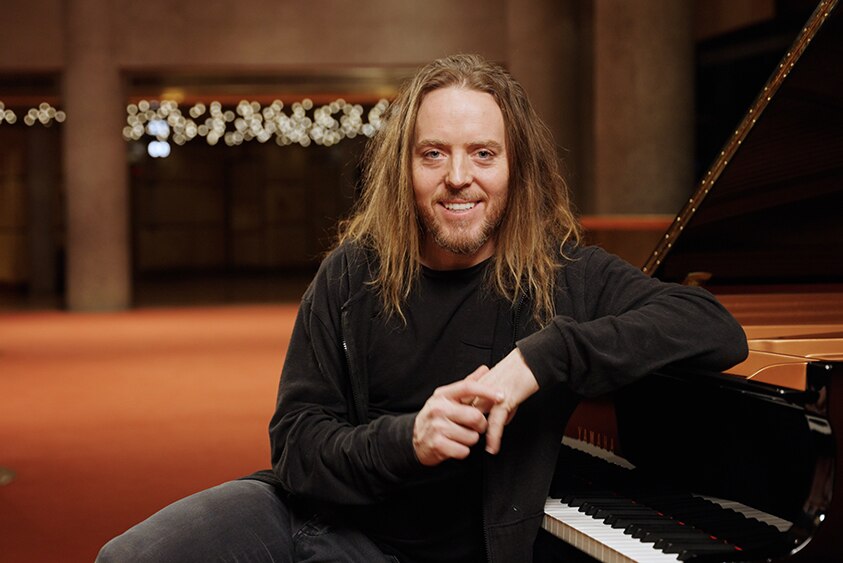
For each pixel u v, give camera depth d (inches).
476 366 69.9
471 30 521.0
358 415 71.3
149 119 693.9
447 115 67.6
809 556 54.7
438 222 68.6
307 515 72.2
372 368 71.5
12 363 335.9
